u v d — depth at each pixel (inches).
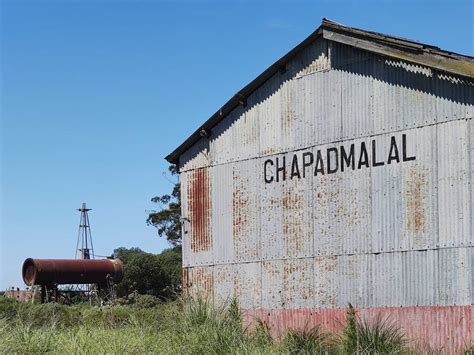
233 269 902.4
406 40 750.5
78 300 1867.6
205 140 956.6
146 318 783.1
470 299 680.4
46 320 991.0
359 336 690.2
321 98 830.5
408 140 743.7
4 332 706.2
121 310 1082.1
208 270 931.3
